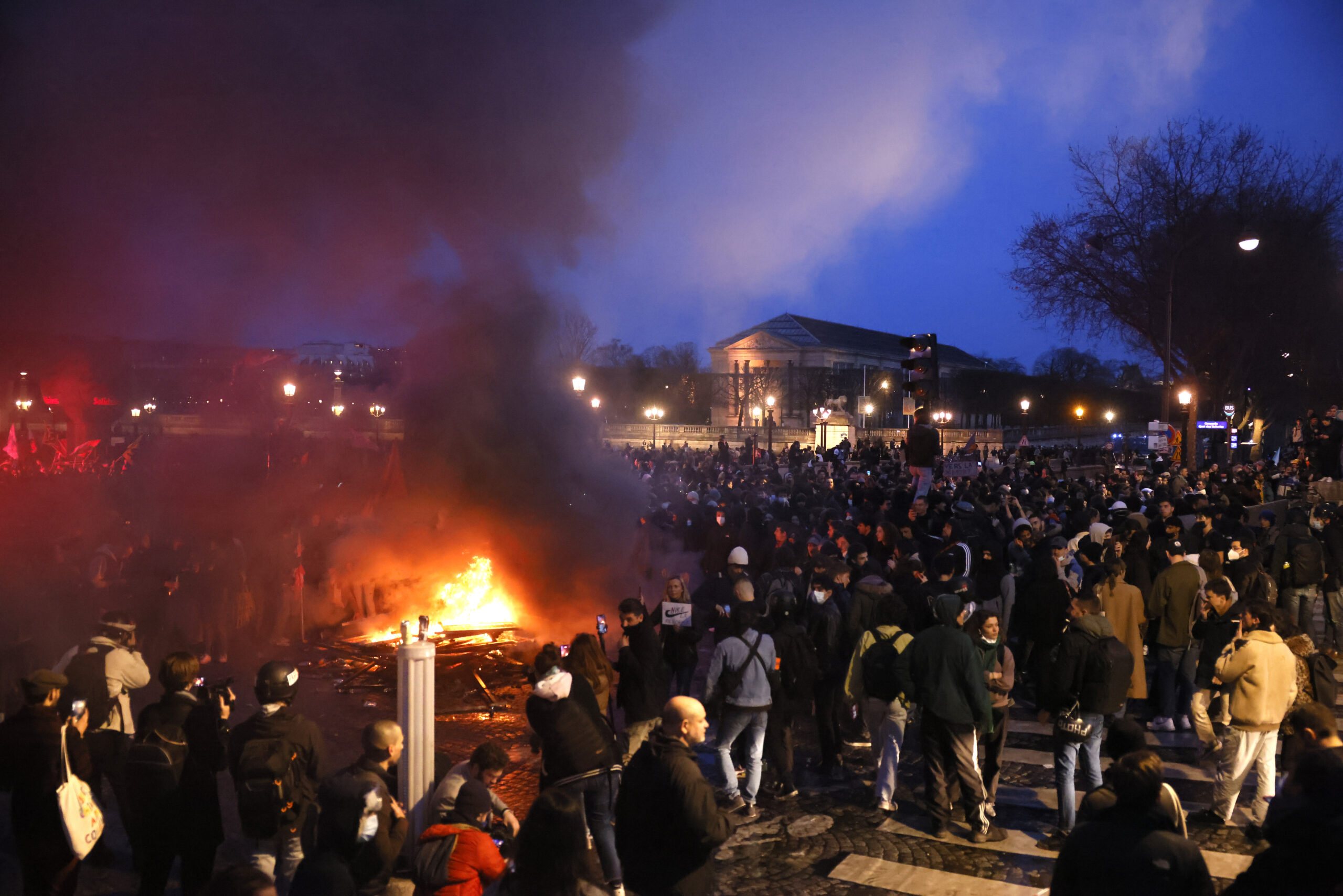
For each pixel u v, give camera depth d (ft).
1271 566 41.01
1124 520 40.06
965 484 68.13
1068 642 23.11
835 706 28.68
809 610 29.25
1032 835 23.98
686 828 15.37
